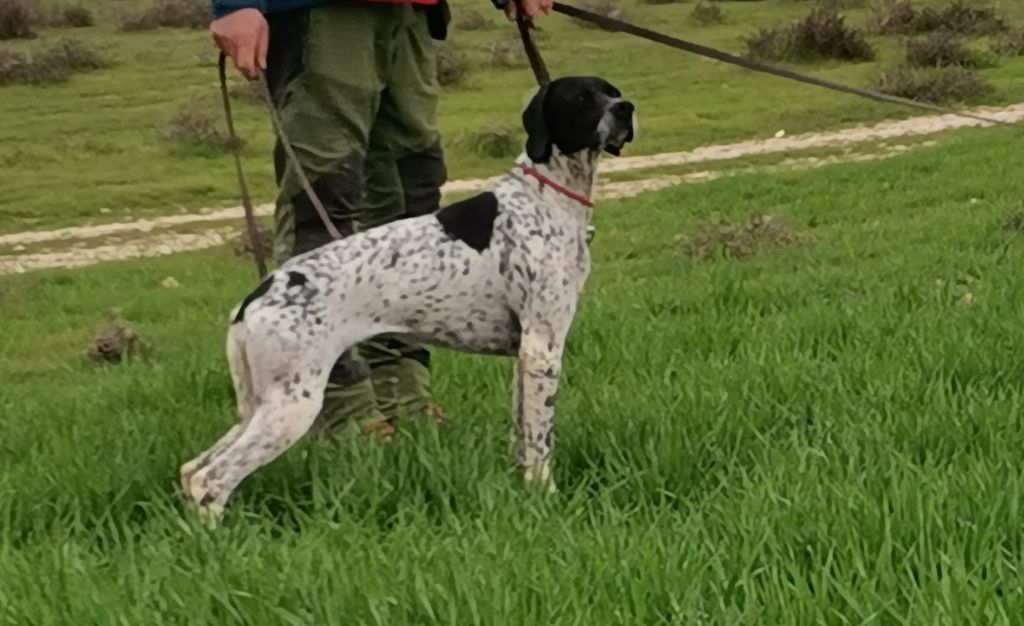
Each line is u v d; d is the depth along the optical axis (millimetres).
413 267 5012
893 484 4391
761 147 22578
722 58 6074
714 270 11312
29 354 11656
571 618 3648
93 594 4000
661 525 4449
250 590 4000
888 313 7688
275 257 6156
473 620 3684
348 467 5156
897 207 15125
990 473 4496
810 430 5410
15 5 35188
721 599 3752
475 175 21703
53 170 22969
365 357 6125
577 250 5176
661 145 23109
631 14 35625
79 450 5777
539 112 5113
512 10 5809
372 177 6227
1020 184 15531
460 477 5031
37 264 17969
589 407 5887
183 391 7367
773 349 6875
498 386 6773
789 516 4262
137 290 14875
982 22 31094
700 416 5582
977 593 3598
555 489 4953
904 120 23688
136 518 5117
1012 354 6301
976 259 9992
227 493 4809
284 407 4840
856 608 3607
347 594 3869
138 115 26453
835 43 29016
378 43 5871
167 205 21172
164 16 36938
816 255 12016
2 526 4984
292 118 5770
